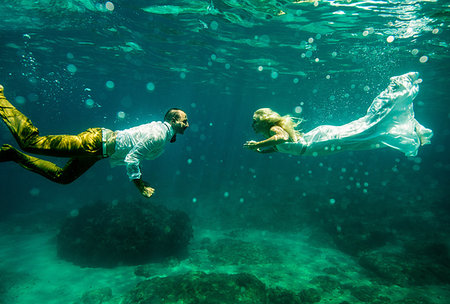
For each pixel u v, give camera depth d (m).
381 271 11.81
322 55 18.41
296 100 39.47
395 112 3.88
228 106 55.94
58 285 10.38
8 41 19.78
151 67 25.94
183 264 12.41
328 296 9.70
